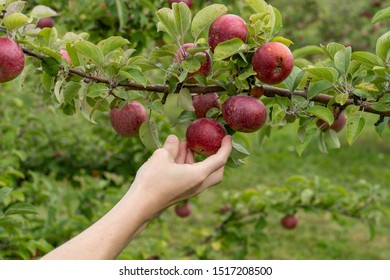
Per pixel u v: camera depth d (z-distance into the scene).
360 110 1.61
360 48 6.20
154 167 1.33
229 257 4.73
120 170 3.49
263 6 1.47
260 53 1.40
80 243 1.20
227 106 1.46
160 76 3.21
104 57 1.49
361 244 5.41
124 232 1.24
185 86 1.53
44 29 1.49
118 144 3.62
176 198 1.35
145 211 1.28
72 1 2.83
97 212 3.29
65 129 3.71
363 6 6.32
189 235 5.44
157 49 1.49
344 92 1.51
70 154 3.59
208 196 6.68
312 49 1.88
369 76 1.50
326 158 8.13
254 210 3.34
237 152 1.51
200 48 1.40
